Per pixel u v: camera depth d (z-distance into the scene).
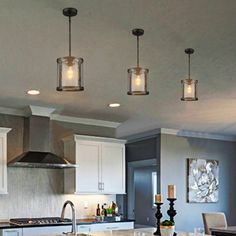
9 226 5.23
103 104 5.85
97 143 6.59
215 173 8.73
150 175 10.06
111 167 6.68
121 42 3.41
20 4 2.69
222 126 7.81
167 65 4.05
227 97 5.41
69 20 2.91
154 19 2.94
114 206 6.77
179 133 8.34
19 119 6.17
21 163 5.56
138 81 2.96
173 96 5.36
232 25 3.04
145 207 10.10
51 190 6.32
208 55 3.73
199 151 8.59
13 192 5.96
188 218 8.17
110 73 4.33
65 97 5.41
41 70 4.20
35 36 3.26
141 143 8.87
